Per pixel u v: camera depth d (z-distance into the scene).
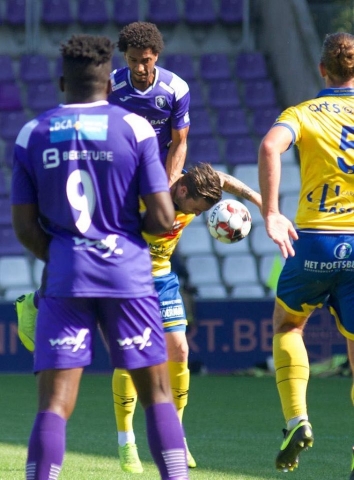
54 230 11.84
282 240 12.95
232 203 18.38
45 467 11.18
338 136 14.15
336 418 26.55
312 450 20.64
